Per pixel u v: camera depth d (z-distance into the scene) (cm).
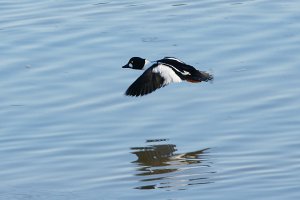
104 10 2252
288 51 1916
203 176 1384
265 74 1816
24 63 1919
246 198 1284
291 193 1294
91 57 1939
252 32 2044
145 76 1211
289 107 1658
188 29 2088
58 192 1348
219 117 1638
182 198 1298
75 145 1541
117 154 1502
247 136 1550
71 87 1794
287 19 2109
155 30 2092
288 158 1444
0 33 2098
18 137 1580
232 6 2233
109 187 1360
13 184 1388
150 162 1457
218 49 1956
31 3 2317
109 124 1630
